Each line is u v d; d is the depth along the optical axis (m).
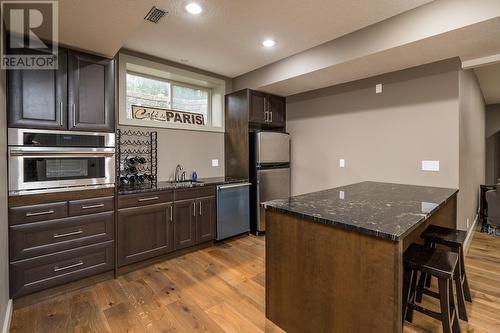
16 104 2.05
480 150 5.03
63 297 2.23
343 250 1.45
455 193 2.54
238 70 3.93
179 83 3.96
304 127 4.27
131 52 3.22
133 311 2.04
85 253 2.39
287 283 1.77
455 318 1.69
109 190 2.53
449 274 1.37
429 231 2.10
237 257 3.10
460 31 2.12
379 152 3.38
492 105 6.64
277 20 2.49
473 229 4.00
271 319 1.89
